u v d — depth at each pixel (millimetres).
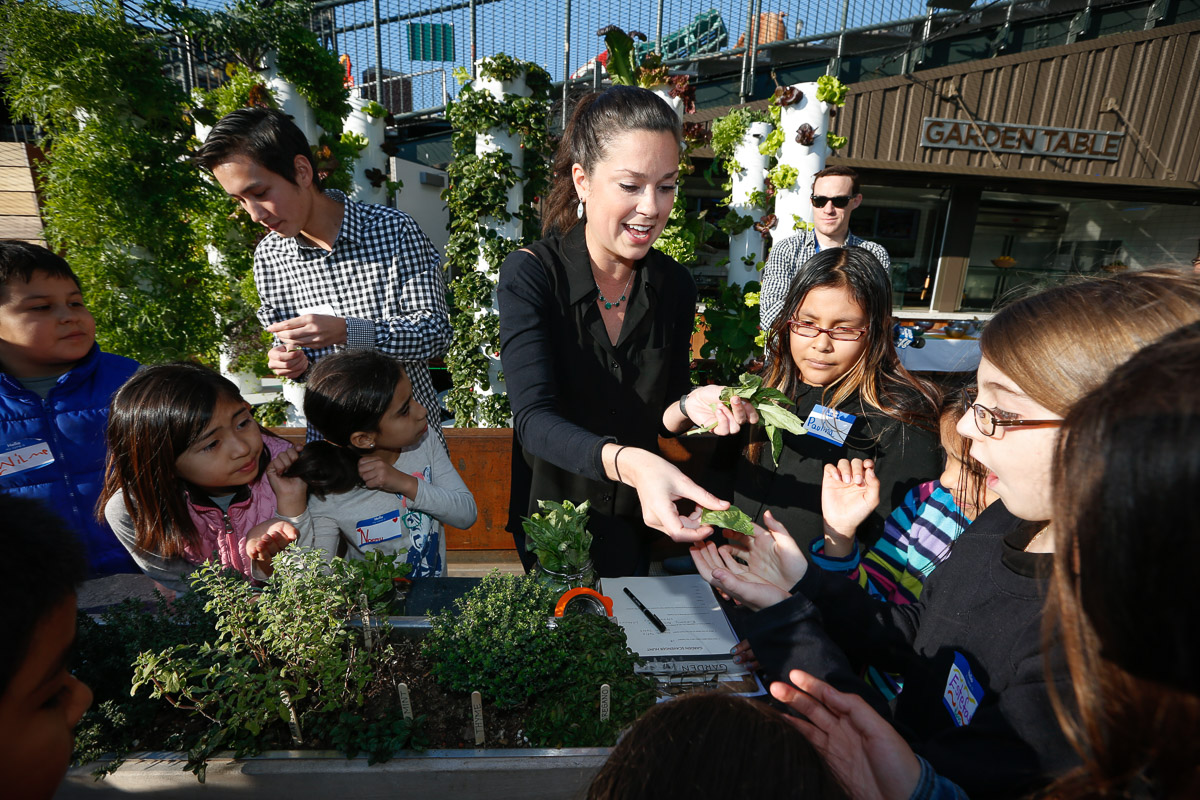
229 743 961
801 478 1789
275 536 1446
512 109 4363
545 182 4645
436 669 1057
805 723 810
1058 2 7270
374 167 6785
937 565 1300
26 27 3373
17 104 3619
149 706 1007
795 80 7422
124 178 3697
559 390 1798
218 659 1014
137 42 3766
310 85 4680
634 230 1504
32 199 4895
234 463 1455
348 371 1621
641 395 1821
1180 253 8672
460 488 2027
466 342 4684
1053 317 741
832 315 1682
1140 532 388
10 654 542
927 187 8070
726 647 1304
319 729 994
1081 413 471
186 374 1418
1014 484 821
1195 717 404
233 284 4562
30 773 604
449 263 4750
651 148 1394
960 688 952
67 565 592
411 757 941
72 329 1914
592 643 1127
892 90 7395
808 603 1093
